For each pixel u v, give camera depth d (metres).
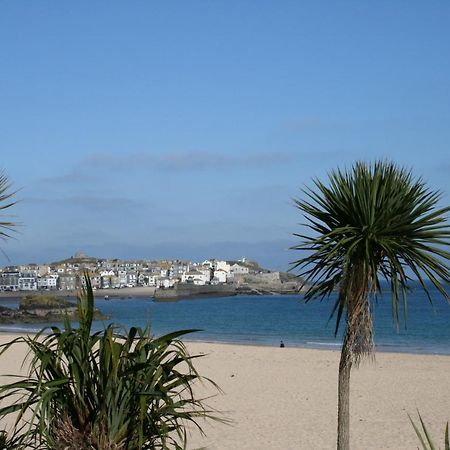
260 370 26.31
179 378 5.86
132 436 5.64
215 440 14.23
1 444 5.77
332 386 22.12
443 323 66.75
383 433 15.09
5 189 9.41
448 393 20.55
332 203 6.98
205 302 155.88
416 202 6.85
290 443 14.05
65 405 5.69
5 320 83.31
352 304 7.08
